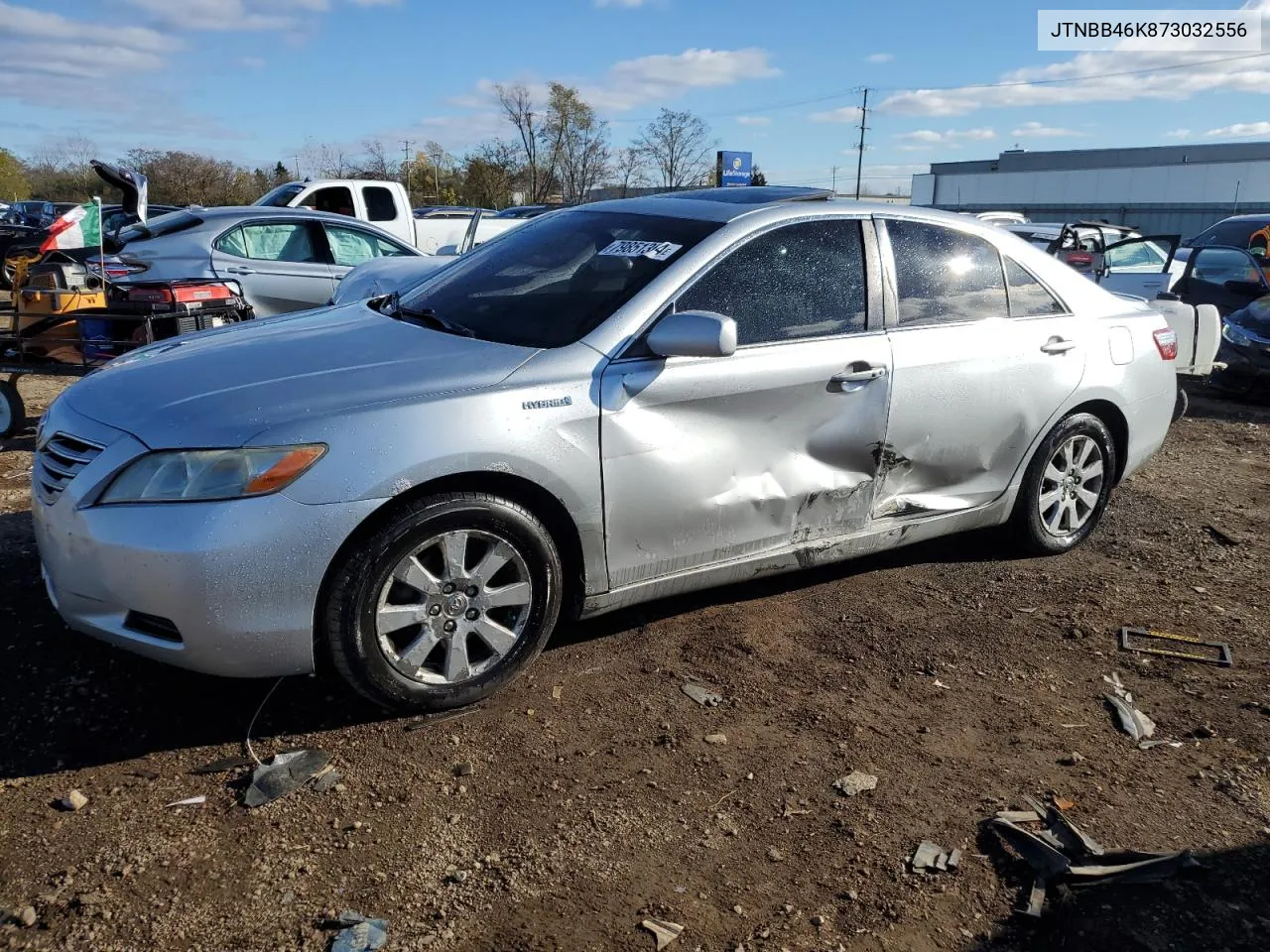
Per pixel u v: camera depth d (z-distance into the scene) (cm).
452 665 316
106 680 330
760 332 367
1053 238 1328
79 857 250
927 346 405
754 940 234
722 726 325
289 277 949
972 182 6438
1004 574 462
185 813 269
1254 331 941
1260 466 693
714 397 350
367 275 750
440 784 287
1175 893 254
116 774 284
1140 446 501
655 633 387
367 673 300
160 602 279
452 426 300
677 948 231
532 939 231
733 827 275
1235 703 353
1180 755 319
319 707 323
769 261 377
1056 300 462
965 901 250
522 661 331
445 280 419
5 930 226
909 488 418
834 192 430
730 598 423
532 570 325
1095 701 352
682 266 357
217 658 284
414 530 298
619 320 342
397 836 264
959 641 393
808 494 381
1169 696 357
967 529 447
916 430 405
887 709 340
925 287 417
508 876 252
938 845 270
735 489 362
